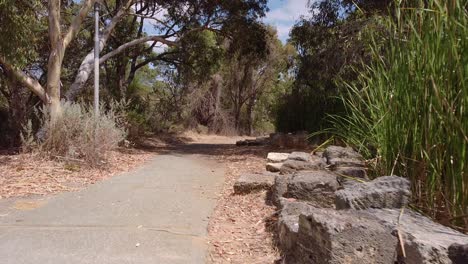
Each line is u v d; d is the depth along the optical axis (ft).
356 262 9.01
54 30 35.45
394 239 9.16
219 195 21.16
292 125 59.93
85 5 37.14
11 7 31.83
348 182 16.55
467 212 11.04
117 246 13.16
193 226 15.52
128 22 68.80
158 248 13.08
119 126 42.42
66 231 14.57
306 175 17.24
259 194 20.07
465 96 11.12
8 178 24.29
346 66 33.40
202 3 60.64
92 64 46.16
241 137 105.40
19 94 47.83
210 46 70.49
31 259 12.03
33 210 17.51
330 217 9.59
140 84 96.37
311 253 9.79
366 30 23.80
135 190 21.99
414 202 12.68
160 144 59.41
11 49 32.83
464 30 11.35
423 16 13.28
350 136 21.99
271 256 12.63
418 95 12.92
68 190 21.93
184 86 91.61
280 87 127.03
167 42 56.03
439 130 11.96
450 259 8.10
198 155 43.21
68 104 32.81
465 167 11.12
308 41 53.42
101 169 29.04
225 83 118.01
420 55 12.85
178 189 22.50
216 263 12.12
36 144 32.22
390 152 14.49
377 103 15.70
